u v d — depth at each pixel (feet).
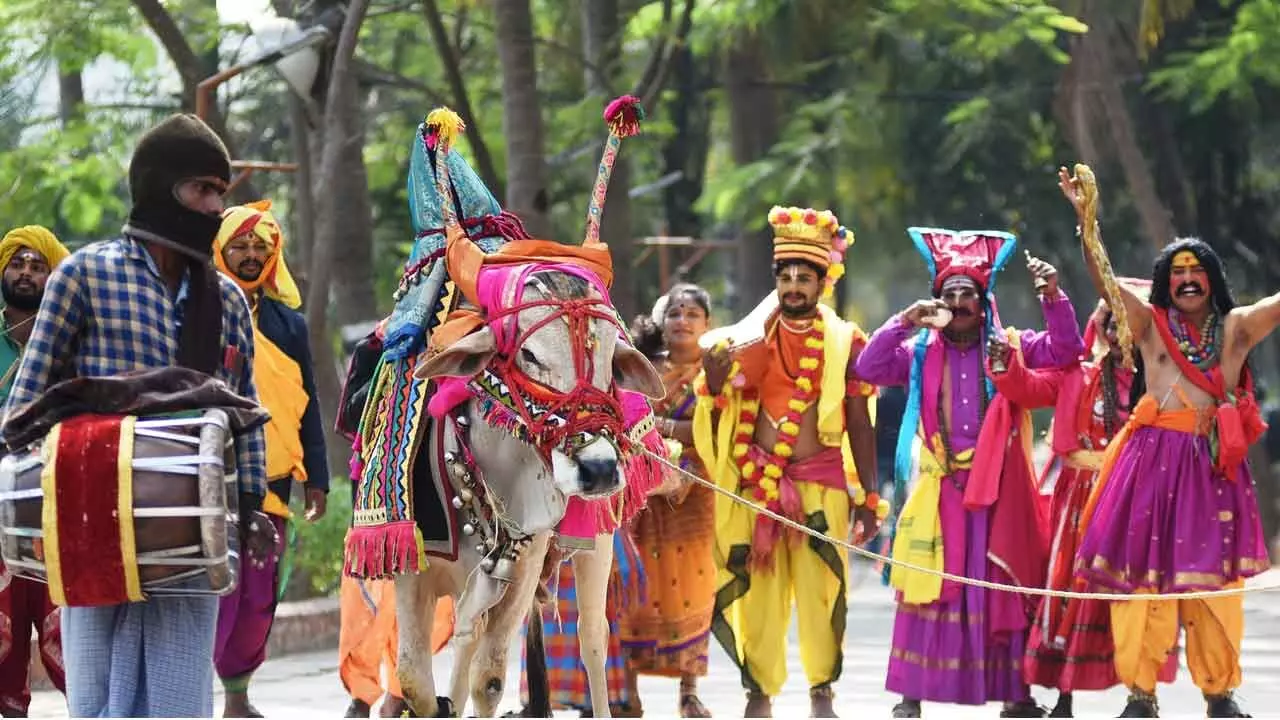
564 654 67.41
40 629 61.05
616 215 130.72
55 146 135.74
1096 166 163.32
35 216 134.82
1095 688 67.72
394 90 165.27
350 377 58.44
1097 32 148.77
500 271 48.42
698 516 69.36
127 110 140.87
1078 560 67.00
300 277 113.19
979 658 67.36
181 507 43.04
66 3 131.54
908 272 286.66
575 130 141.28
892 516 141.18
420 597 51.85
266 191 172.76
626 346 48.62
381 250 171.94
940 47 173.58
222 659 66.54
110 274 45.73
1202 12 162.61
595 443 46.50
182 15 136.05
